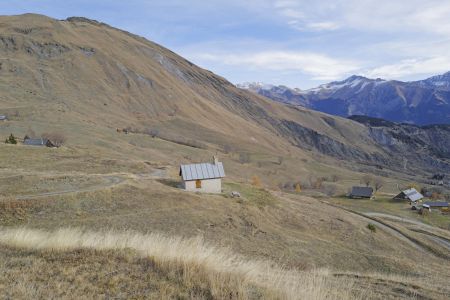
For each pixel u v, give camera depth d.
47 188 49.00
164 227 41.06
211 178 63.44
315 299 9.50
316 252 44.00
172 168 86.50
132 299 9.01
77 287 9.60
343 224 65.12
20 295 8.80
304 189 161.12
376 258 44.47
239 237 43.44
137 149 148.00
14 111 165.25
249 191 72.12
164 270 10.78
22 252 12.81
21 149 88.19
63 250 12.97
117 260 11.83
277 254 38.91
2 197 42.88
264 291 9.87
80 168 73.25
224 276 10.40
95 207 45.12
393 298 12.61
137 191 53.19
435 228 89.12
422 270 40.09
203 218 47.56
